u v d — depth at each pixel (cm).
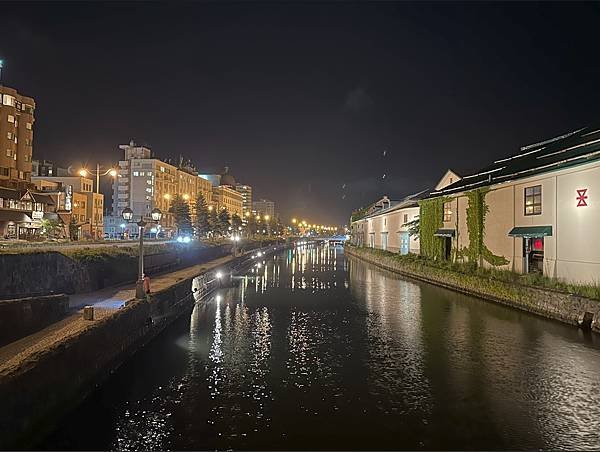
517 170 3092
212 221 10262
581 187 2278
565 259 2395
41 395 997
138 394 1297
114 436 1048
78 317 1641
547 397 1270
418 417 1145
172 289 2398
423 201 4406
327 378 1426
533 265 2762
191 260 4862
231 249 7200
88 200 9088
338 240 19100
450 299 2927
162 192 11569
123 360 1582
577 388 1334
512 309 2511
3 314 1314
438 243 4078
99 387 1338
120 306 1875
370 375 1453
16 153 6831
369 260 6544
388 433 1061
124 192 11244
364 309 2641
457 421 1122
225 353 1709
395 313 2495
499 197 3102
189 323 2259
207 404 1226
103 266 2602
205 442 1023
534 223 2691
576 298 2058
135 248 3425
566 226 2391
